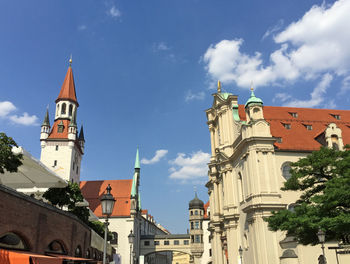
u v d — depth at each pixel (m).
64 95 84.62
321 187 28.31
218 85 60.84
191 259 102.12
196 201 96.19
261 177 41.34
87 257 35.19
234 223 47.81
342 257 29.11
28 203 20.39
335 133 45.22
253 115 44.62
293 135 47.19
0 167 21.48
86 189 93.44
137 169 102.56
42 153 78.00
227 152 52.56
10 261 16.83
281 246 38.56
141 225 103.56
